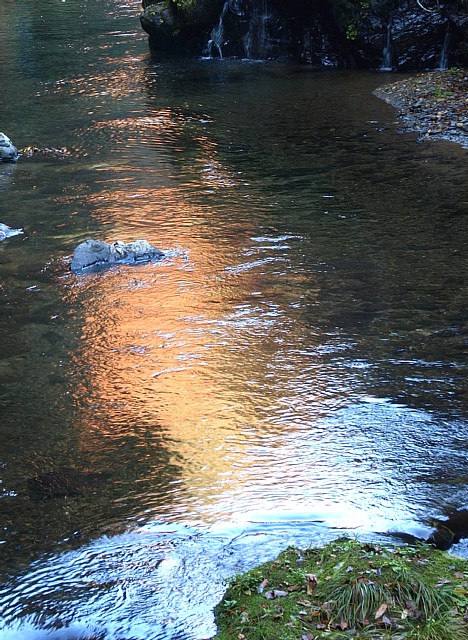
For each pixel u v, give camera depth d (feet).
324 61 79.41
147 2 92.79
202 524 20.65
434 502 21.09
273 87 71.36
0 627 17.70
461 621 16.55
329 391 26.50
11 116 64.69
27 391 27.25
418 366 27.81
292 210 43.29
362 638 16.24
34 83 75.82
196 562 19.31
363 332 30.27
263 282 34.94
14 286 35.40
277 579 18.29
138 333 30.96
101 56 86.84
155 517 20.97
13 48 92.27
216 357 28.94
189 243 39.58
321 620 16.87
